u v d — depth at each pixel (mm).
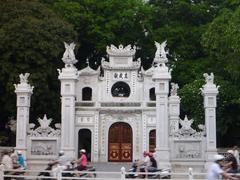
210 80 41688
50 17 59438
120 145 54000
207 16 70938
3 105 56562
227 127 57031
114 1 67750
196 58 69312
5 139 55188
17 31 54656
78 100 55969
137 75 56094
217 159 21625
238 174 25922
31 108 55094
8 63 54125
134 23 68312
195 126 56250
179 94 58688
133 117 54469
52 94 55344
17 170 28641
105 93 55812
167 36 67625
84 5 68000
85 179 28844
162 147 41031
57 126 44000
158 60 42875
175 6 69750
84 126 54094
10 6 57969
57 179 27688
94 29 65188
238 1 52969
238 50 45719
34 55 54594
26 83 43219
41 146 42438
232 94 54438
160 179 28234
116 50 56312
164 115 41750
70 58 44938
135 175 31781
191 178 26844
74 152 42719
